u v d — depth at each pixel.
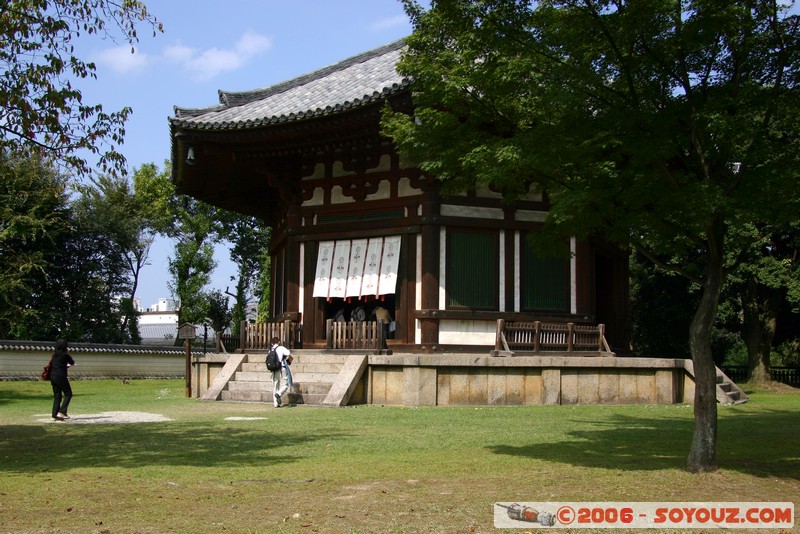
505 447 11.77
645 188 9.59
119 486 8.48
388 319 22.72
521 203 21.81
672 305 35.03
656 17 9.36
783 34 9.68
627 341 26.73
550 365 19.16
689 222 9.72
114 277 49.94
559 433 13.63
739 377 37.84
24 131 11.29
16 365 32.81
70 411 18.33
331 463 10.12
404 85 18.00
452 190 11.62
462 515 7.13
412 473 9.35
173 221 58.22
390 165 21.95
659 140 9.35
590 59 9.81
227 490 8.27
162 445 11.91
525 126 10.87
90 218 48.00
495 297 21.33
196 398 22.02
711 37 9.49
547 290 21.88
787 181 9.04
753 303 31.16
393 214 21.78
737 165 10.40
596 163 9.78
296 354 20.78
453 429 14.04
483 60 11.38
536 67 9.86
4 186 26.84
